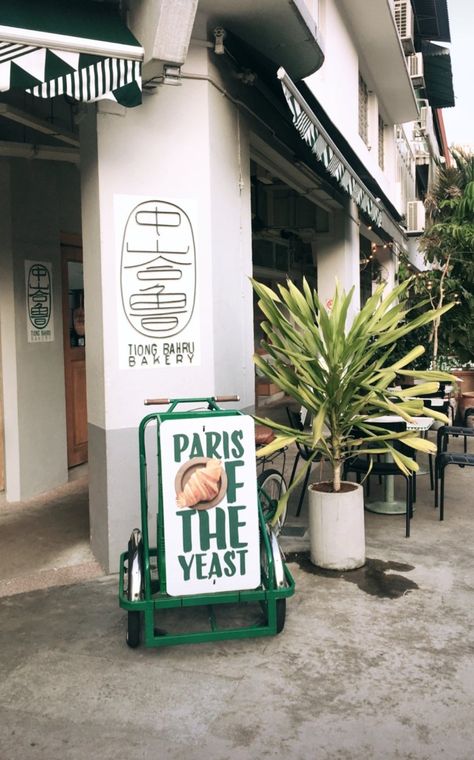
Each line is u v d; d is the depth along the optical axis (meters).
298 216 10.28
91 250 4.88
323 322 4.72
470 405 11.11
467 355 12.47
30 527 5.81
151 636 3.61
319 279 10.22
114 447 4.78
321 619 4.05
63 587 4.60
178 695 3.27
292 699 3.22
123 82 4.01
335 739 2.91
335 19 9.05
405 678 3.39
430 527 5.82
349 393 4.78
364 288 14.93
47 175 6.86
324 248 10.19
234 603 4.31
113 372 4.77
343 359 4.73
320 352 4.78
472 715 3.07
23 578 4.70
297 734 2.95
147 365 4.88
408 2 13.74
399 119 14.35
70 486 7.16
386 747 2.85
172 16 4.07
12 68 3.68
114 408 4.78
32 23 3.81
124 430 4.80
